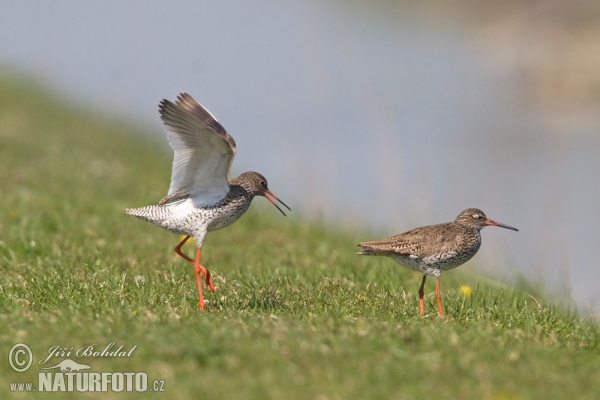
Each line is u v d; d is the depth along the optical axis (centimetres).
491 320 982
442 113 3081
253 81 3631
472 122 2975
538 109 3159
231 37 4431
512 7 4159
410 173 2380
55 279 1066
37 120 2639
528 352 819
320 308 993
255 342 813
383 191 2109
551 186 2302
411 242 1047
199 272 1070
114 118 2952
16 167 1909
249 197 1082
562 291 1359
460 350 810
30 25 4916
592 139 2795
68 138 2405
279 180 2228
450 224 1093
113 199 1706
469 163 2514
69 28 4866
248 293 1077
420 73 3638
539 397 707
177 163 995
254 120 3034
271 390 711
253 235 1528
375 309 996
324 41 4238
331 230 1659
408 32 4291
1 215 1477
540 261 1585
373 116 3020
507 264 1495
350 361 775
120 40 4556
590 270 1695
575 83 3316
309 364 768
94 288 1033
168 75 3784
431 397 704
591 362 807
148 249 1344
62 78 3731
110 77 3766
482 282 1298
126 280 1100
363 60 3834
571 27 3766
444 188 2248
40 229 1395
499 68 3644
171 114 965
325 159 2477
